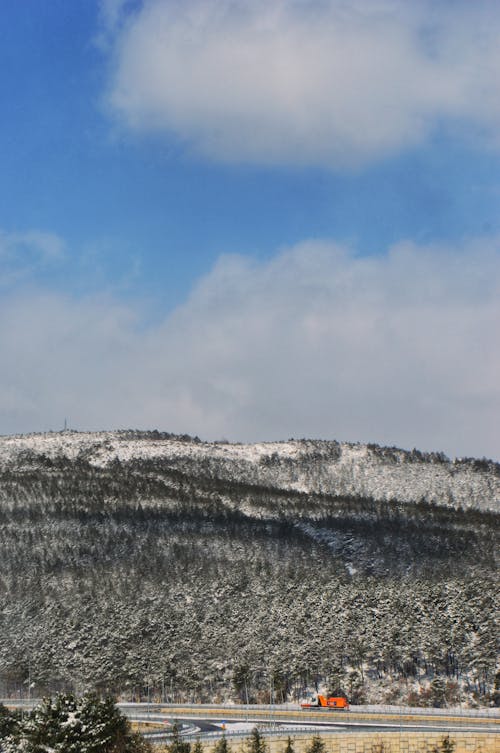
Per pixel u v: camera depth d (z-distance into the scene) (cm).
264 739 15988
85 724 12319
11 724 13438
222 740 15288
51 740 11988
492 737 16838
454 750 16712
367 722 18538
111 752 12488
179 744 14562
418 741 16712
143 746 13412
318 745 16050
